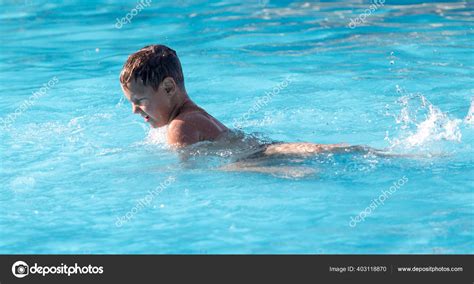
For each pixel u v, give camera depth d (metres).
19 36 28.09
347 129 16.53
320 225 11.39
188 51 24.97
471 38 25.09
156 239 11.18
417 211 11.77
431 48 23.98
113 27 29.00
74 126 17.20
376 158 14.00
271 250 10.72
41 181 13.58
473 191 12.53
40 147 15.61
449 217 11.53
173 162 14.32
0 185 13.41
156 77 14.40
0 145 15.75
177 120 14.55
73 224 11.78
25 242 11.24
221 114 18.06
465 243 10.74
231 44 25.67
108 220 11.87
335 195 12.42
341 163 13.77
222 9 31.19
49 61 24.38
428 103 18.23
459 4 30.27
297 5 31.33
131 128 16.91
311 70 22.03
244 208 12.05
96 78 22.02
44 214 12.15
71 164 14.48
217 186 12.99
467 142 14.94
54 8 32.72
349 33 26.52
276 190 12.71
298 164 13.78
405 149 14.64
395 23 27.72
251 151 14.45
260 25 28.19
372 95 19.22
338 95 19.34
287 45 25.25
